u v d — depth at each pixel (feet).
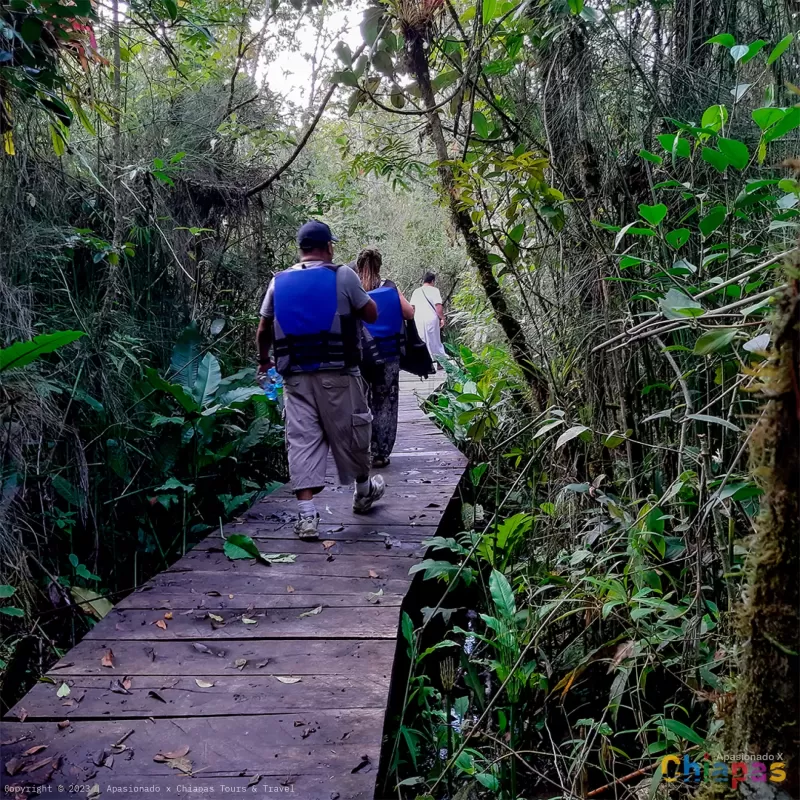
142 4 11.10
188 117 19.44
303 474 12.44
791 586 3.66
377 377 16.97
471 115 12.26
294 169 24.25
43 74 9.37
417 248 50.42
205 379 15.74
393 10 13.35
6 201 11.95
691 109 10.89
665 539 8.50
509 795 8.36
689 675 7.06
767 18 10.74
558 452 12.15
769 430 3.64
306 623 9.39
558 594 10.48
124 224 15.61
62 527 12.42
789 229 7.75
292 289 11.95
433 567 10.42
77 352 13.32
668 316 5.92
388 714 7.78
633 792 6.95
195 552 12.03
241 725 7.07
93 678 7.93
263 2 20.35
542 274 13.46
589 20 10.77
